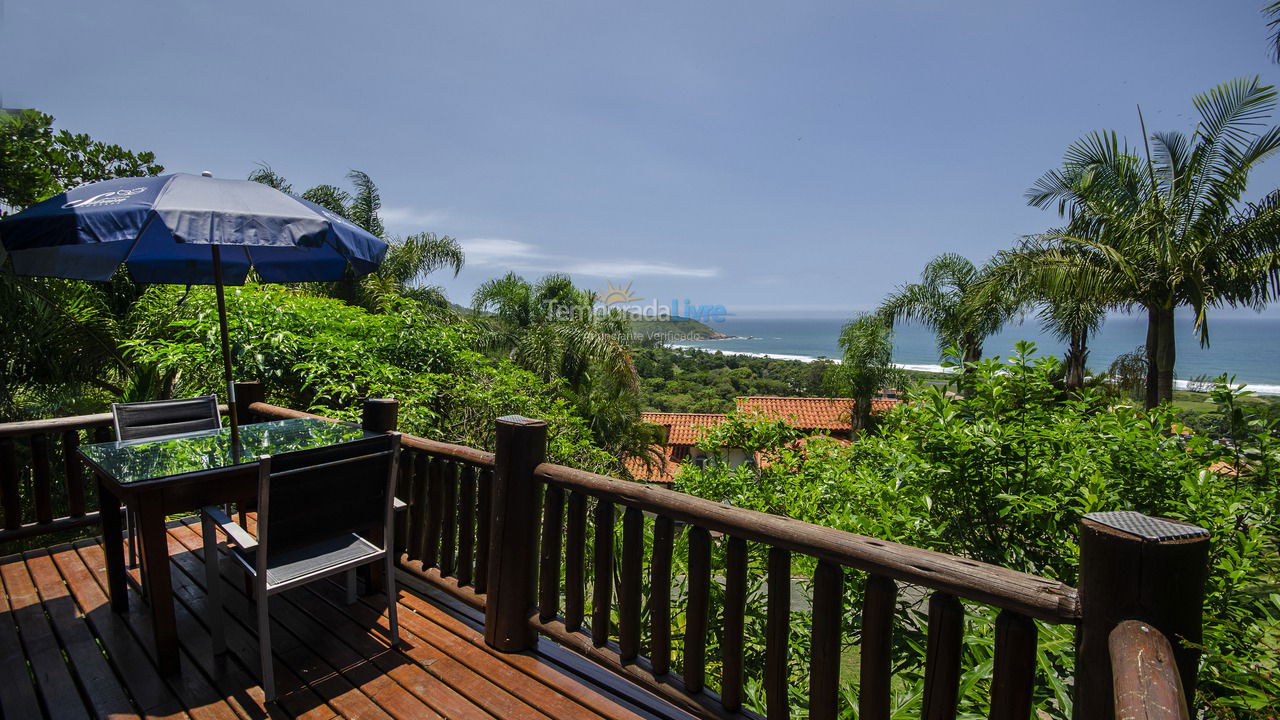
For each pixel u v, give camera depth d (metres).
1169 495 3.00
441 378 7.13
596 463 8.17
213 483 2.48
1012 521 3.35
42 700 2.25
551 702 2.22
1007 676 1.36
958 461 3.29
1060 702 2.11
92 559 3.50
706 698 1.98
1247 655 2.28
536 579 2.56
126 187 2.56
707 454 5.56
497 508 2.51
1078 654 1.25
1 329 7.13
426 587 3.11
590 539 4.10
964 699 2.40
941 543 3.34
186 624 2.77
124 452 2.76
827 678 1.65
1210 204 8.52
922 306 15.66
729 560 1.87
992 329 12.79
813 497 4.12
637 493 2.10
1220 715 1.98
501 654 2.51
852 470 4.43
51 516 3.71
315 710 2.19
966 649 2.57
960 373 4.02
